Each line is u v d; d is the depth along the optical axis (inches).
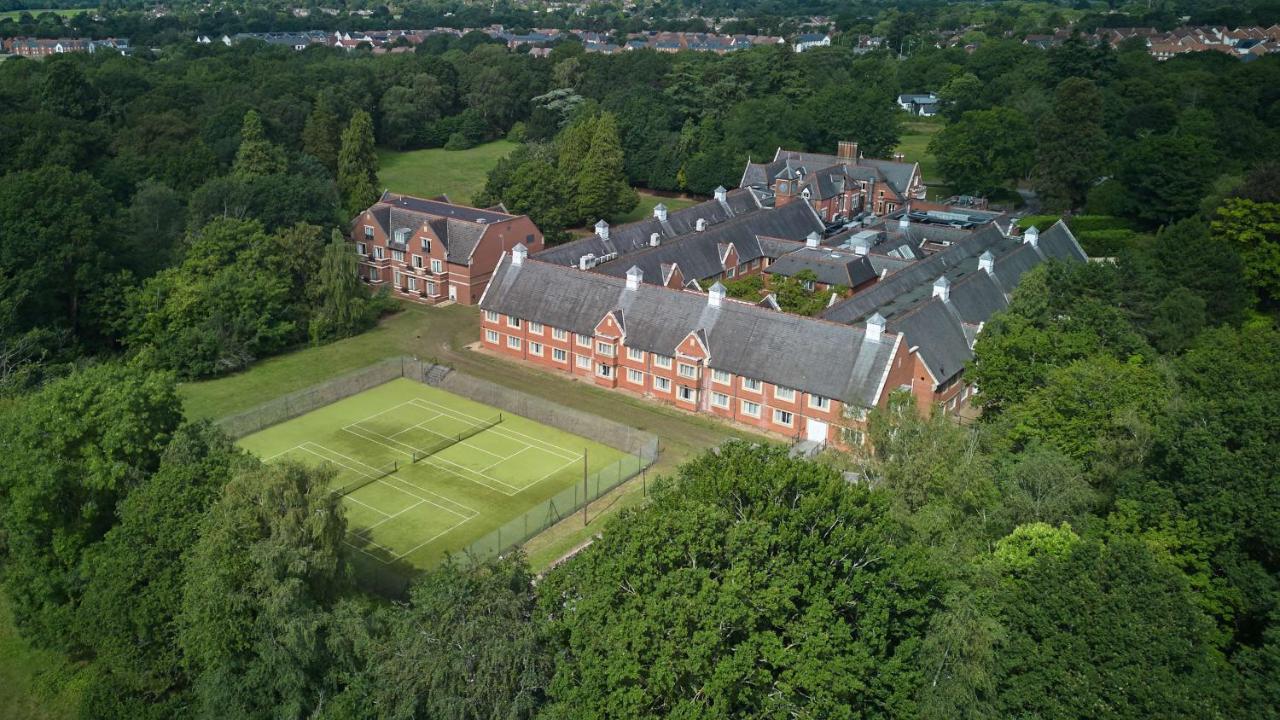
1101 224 6446.9
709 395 4165.8
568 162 7145.7
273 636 2230.6
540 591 2237.9
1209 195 5979.3
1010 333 3486.7
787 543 2113.7
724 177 7701.8
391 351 4854.8
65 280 4461.1
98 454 2645.2
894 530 2249.0
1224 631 2284.7
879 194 7160.4
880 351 3720.5
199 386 4387.3
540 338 4643.2
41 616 2687.0
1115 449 2812.5
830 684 1923.0
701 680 1947.6
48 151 5644.7
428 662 2047.2
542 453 3838.6
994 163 7357.3
